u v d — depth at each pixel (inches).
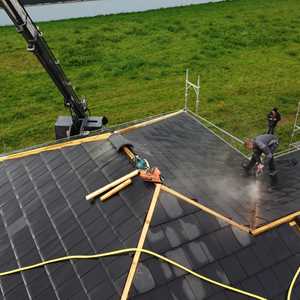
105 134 550.0
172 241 395.9
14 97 1301.7
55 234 438.6
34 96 1307.8
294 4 2087.8
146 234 392.2
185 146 643.5
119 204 428.1
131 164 470.3
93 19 1882.4
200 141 684.1
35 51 704.4
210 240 410.3
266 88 1333.7
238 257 411.2
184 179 498.9
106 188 447.8
